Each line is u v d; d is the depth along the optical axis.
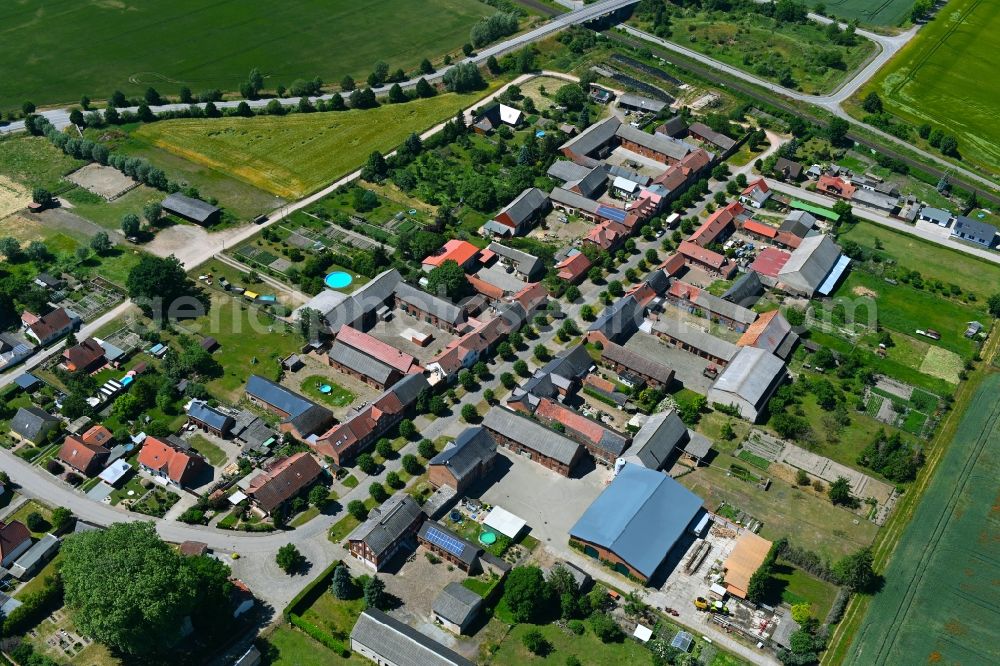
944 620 180.62
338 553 186.25
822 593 184.25
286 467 197.00
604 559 187.12
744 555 186.00
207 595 167.88
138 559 159.12
